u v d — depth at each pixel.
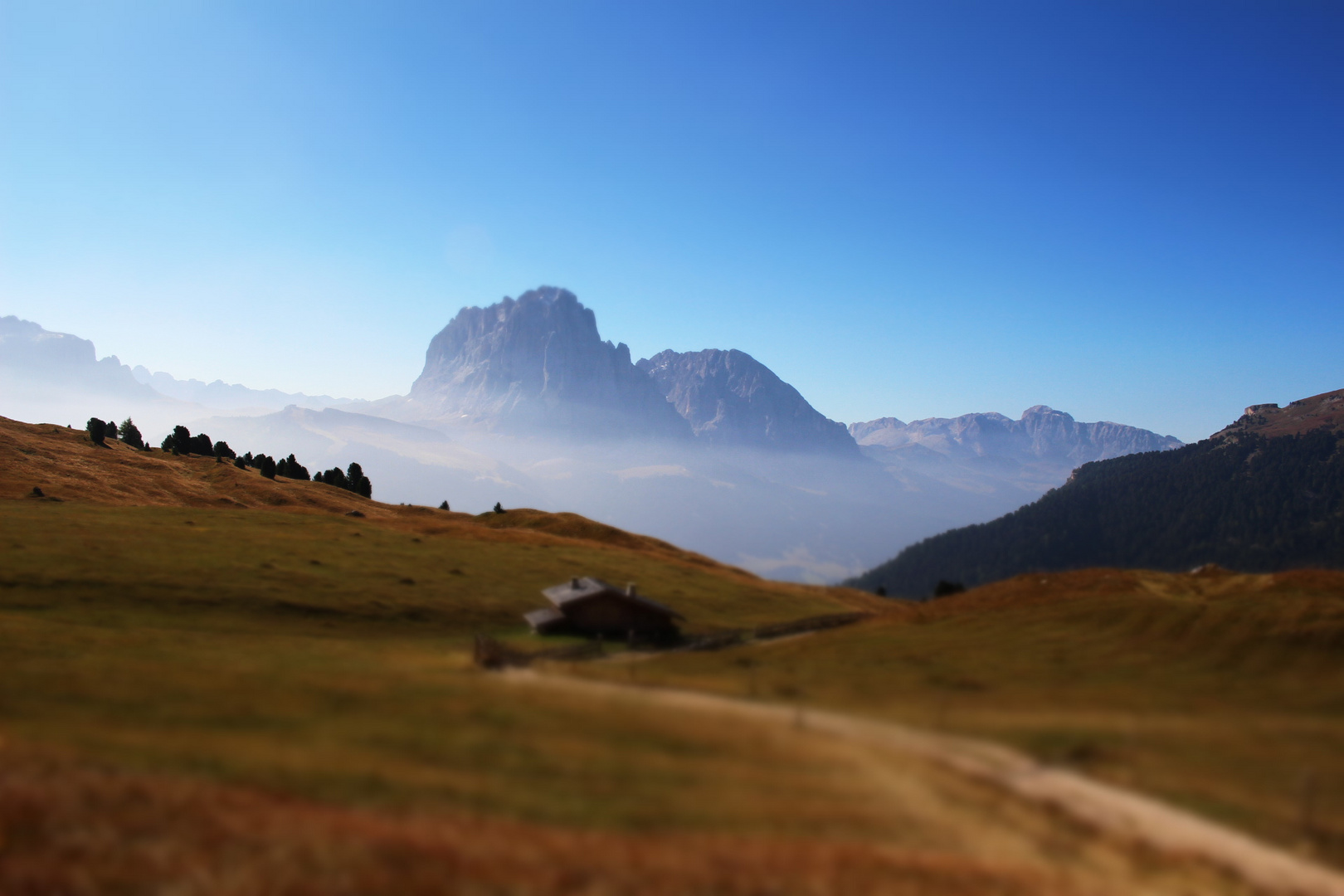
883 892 19.39
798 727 36.53
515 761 27.92
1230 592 67.94
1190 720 38.97
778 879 19.69
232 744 26.95
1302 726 37.81
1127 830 25.78
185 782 22.16
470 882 17.95
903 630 69.31
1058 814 26.94
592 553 122.38
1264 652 52.56
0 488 118.06
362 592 81.56
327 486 189.62
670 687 47.62
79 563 75.69
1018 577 83.88
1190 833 25.77
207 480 164.88
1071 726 37.47
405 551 103.19
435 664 55.78
